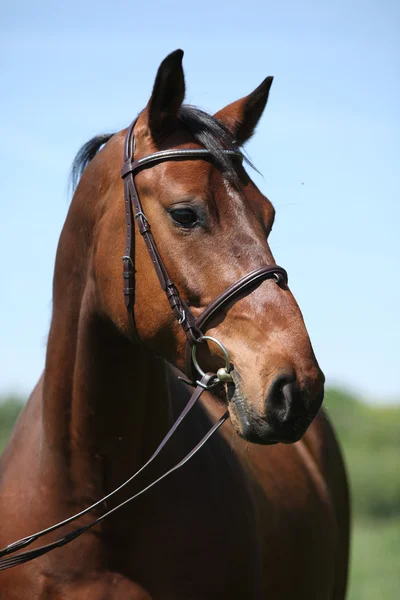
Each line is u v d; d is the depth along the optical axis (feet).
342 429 100.99
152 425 12.54
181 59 11.47
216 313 11.02
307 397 10.24
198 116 11.91
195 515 12.43
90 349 12.22
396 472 74.33
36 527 12.34
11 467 13.35
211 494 12.74
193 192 11.14
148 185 11.54
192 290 11.14
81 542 12.02
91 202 12.52
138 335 11.80
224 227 11.13
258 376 10.46
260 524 13.88
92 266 12.34
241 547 12.65
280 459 16.49
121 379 12.25
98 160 12.72
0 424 82.33
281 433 10.33
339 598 19.70
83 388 12.25
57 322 12.89
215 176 11.35
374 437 97.66
